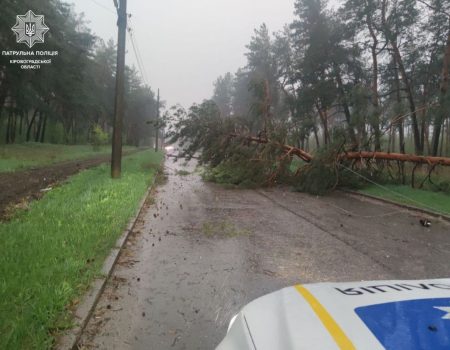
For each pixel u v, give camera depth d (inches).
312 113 1419.8
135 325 158.2
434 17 1035.3
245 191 672.4
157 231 333.4
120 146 626.2
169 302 183.0
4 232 247.8
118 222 312.0
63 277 180.9
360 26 1125.1
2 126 1950.1
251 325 87.7
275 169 733.9
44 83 1449.3
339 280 223.6
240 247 290.8
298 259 263.4
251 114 856.9
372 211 485.7
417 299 89.0
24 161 900.6
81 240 246.1
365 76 1266.0
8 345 123.3
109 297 185.2
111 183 542.3
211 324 161.5
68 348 131.3
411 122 1229.7
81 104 2145.7
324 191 651.5
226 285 208.8
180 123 841.5
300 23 1376.7
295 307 89.4
